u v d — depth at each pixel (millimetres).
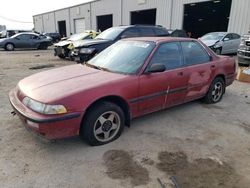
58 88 3230
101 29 30625
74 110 3049
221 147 3504
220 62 5176
